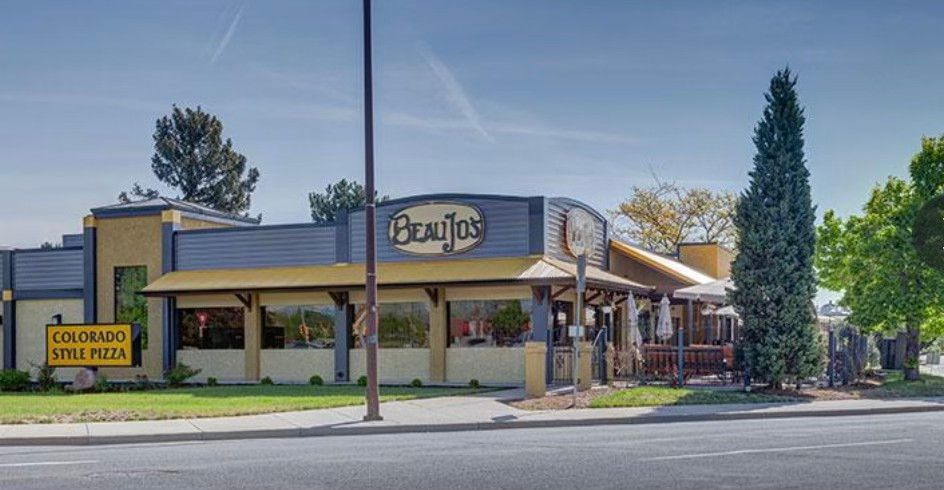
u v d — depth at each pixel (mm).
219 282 29781
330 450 13859
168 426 17000
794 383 25688
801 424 17656
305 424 17344
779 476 10789
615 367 27594
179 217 32344
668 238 65062
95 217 32969
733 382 25859
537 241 27125
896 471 11148
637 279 32031
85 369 28156
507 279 25578
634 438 15031
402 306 28828
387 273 27844
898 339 38469
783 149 24484
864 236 30391
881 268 29438
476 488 10156
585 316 30266
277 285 28484
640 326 35312
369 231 18578
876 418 19109
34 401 22141
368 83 18656
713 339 40688
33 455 13695
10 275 34281
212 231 31359
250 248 30844
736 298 24859
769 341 24188
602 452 13094
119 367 30172
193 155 67938
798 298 24297
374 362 18234
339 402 20969
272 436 16562
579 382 24156
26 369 33906
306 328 30062
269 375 30234
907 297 28953
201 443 15461
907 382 28422
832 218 32500
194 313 31484
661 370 26188
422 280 26688
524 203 27391
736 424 17750
